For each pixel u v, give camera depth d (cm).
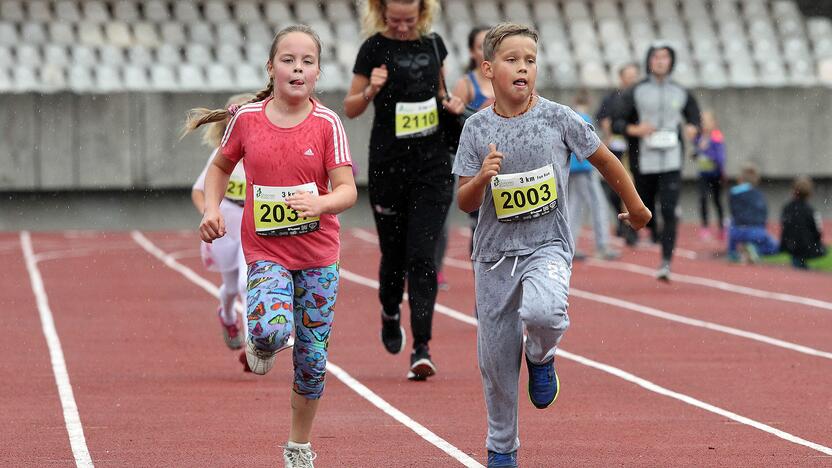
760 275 3278
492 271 1092
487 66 1097
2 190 5041
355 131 5178
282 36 1068
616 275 3250
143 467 1188
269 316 1017
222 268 1741
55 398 1598
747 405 1553
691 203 5416
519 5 6128
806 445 1306
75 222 5147
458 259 3828
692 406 1545
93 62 5625
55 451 1265
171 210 5206
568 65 5797
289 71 1055
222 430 1380
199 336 2230
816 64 6103
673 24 6153
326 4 6031
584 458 1233
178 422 1428
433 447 1284
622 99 2962
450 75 5628
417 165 1656
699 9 6241
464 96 1942
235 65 5712
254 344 1026
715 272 3341
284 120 1070
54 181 5053
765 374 1803
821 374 1806
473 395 1605
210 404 1548
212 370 1841
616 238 4503
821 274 3319
